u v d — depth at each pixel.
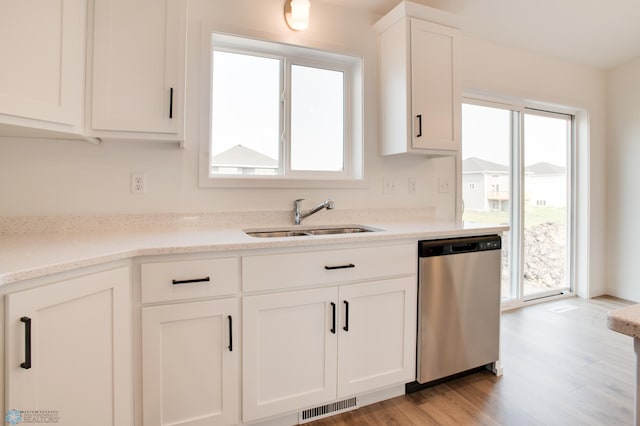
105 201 1.74
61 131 1.37
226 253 1.38
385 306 1.71
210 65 1.93
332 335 1.58
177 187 1.88
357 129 2.38
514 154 3.20
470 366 1.93
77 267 1.04
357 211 2.34
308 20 2.15
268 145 2.19
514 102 3.14
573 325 2.82
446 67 2.23
